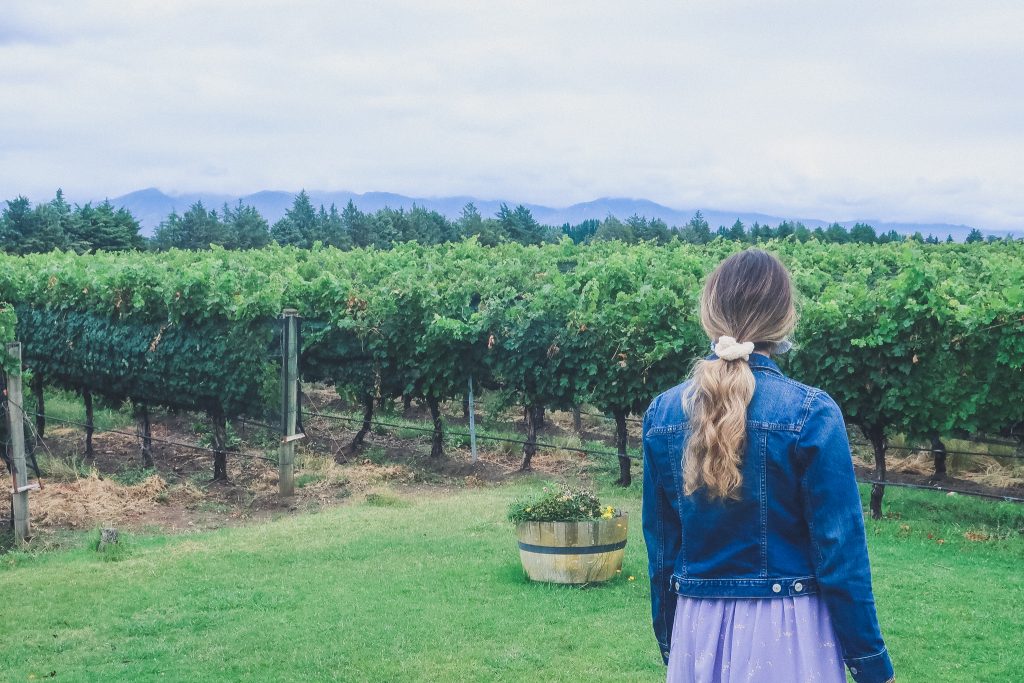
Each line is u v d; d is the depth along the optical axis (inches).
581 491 323.6
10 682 237.1
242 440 677.3
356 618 281.0
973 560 357.1
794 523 97.2
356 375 627.2
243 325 557.6
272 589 316.2
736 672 95.9
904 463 589.3
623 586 310.8
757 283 100.3
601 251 1090.1
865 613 94.8
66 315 645.3
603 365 546.3
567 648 252.8
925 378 442.9
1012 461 581.9
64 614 293.7
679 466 102.2
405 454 633.0
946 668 237.1
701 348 522.3
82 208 2356.1
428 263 767.1
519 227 2529.5
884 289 458.0
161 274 599.5
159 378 587.8
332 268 871.1
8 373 417.1
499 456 634.8
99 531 402.9
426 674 235.9
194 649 259.6
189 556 367.6
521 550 321.1
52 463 576.1
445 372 596.7
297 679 235.8
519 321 572.1
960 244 1370.6
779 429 96.0
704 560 100.7
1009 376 426.3
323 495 527.8
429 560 351.6
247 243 2412.6
